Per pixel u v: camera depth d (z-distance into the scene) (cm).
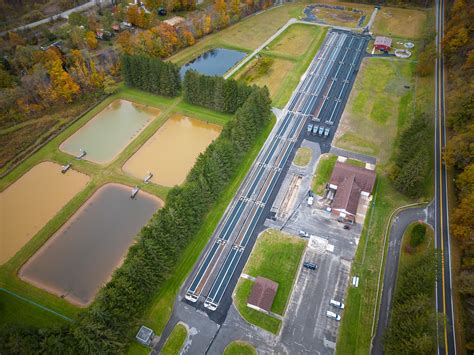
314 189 7606
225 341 5453
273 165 8162
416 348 4497
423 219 6844
